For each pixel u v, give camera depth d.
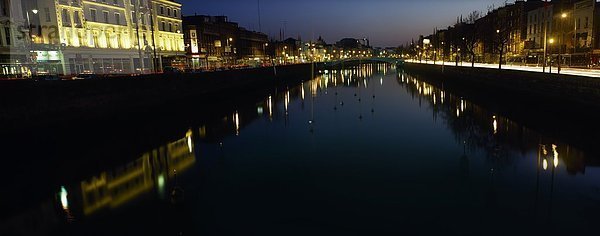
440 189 20.05
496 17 96.12
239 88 72.56
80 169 24.53
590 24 62.81
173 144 31.45
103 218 17.38
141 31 69.88
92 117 34.56
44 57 51.00
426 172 22.95
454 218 16.53
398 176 22.34
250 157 27.14
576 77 33.09
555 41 71.69
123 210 18.23
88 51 57.62
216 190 20.59
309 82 100.00
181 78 51.84
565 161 24.22
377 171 23.33
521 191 19.52
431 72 107.62
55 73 47.78
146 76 43.84
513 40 92.19
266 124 40.34
